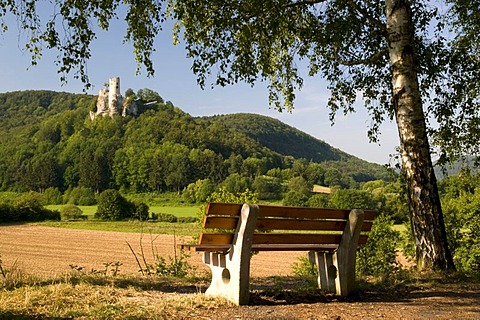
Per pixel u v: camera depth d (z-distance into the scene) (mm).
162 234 48188
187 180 100688
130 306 4598
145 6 9070
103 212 70062
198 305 4793
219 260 5266
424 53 9141
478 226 10883
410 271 7473
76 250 37531
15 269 6840
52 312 4234
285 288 6223
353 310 4762
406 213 10367
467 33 9867
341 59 9867
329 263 5789
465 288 6105
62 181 104812
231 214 5059
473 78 9438
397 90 7637
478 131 9812
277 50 10883
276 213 5285
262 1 8688
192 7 8812
